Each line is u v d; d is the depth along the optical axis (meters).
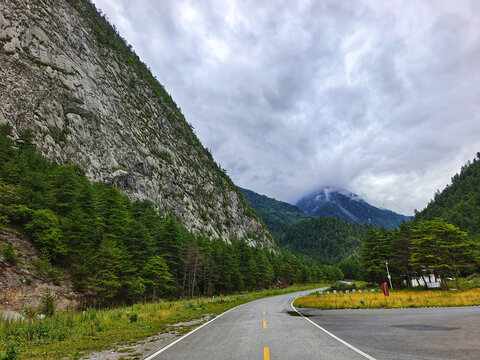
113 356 7.32
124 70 144.75
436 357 5.82
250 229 172.00
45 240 31.75
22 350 8.43
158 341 9.34
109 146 90.75
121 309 21.53
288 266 104.56
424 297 25.28
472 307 17.94
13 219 33.16
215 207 148.75
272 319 15.07
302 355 6.47
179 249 52.19
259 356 6.54
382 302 22.42
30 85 72.88
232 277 67.88
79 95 89.12
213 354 6.91
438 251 40.19
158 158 120.75
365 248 54.28
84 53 107.12
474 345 6.85
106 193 43.34
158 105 165.62
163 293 45.12
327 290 57.50
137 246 41.03
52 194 38.81
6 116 61.66
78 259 34.28
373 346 7.18
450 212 126.94
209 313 20.39
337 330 10.27
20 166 42.97
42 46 84.69
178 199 115.88
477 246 46.34
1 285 24.55
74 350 8.30
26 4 89.12
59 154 68.69
